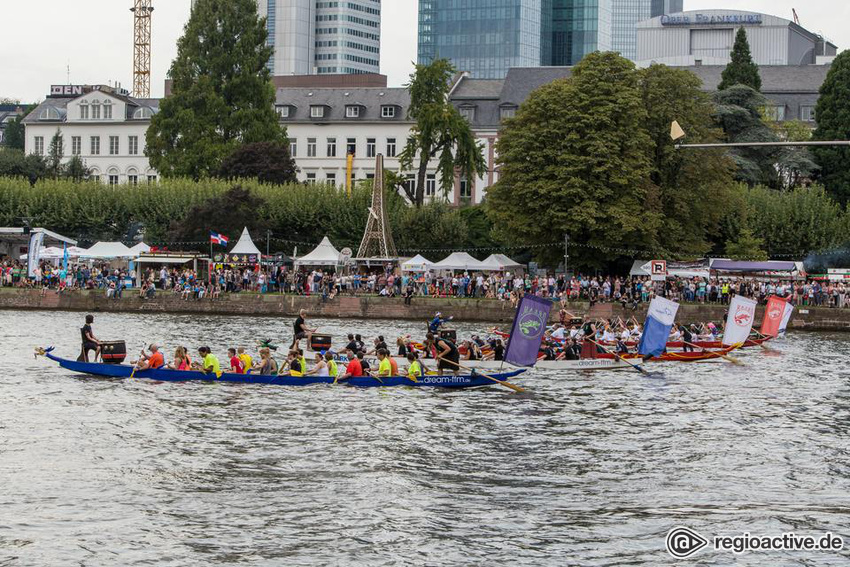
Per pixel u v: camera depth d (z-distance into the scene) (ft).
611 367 214.69
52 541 97.50
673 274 344.49
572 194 344.08
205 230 395.96
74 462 123.85
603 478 122.21
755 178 447.42
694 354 230.07
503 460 129.80
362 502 111.04
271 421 149.48
